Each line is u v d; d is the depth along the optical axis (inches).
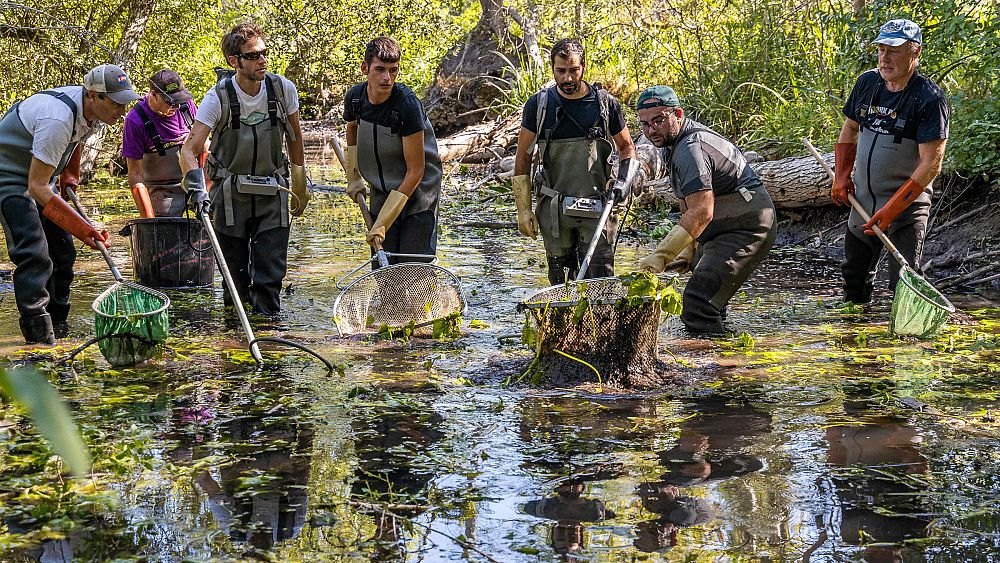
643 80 599.8
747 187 225.8
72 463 30.6
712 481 137.6
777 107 464.4
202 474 141.6
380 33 738.8
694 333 228.8
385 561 113.3
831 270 316.2
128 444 147.3
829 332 232.4
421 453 150.6
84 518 125.7
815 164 354.0
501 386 187.9
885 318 247.8
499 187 520.4
